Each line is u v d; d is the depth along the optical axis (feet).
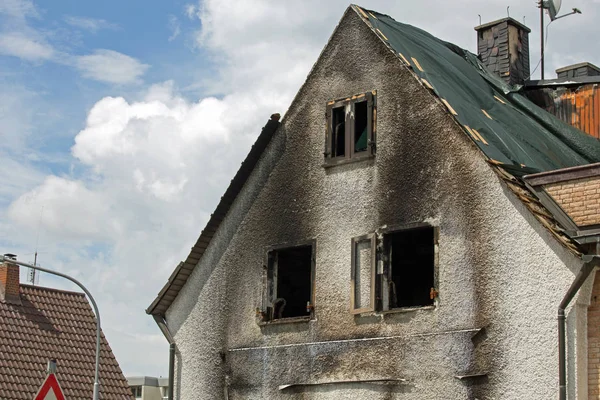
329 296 52.80
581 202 44.39
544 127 58.54
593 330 43.01
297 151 56.39
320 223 54.19
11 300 99.09
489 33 67.36
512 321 44.86
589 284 43.14
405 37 57.82
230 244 58.70
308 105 56.44
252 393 55.16
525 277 44.75
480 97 55.93
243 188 58.80
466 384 45.93
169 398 59.47
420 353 48.08
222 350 57.47
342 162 53.83
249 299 56.85
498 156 48.32
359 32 55.16
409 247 54.70
